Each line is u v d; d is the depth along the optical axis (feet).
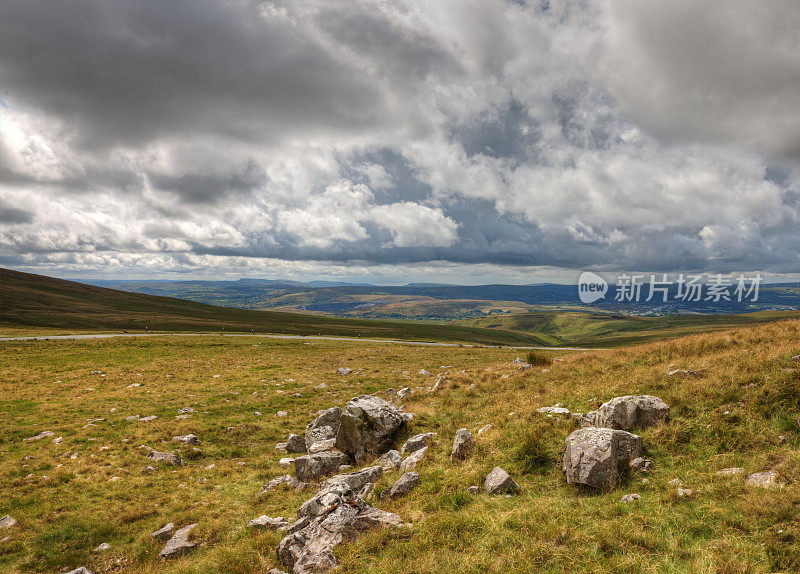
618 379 64.03
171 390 117.91
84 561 39.83
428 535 29.99
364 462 55.31
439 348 257.96
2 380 131.75
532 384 75.97
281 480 54.39
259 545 36.60
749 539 24.58
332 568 28.04
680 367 61.46
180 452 70.03
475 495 36.14
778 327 75.97
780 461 32.37
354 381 130.41
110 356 190.70
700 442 38.09
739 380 46.83
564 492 34.40
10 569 39.01
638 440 38.22
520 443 43.80
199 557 37.73
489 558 26.22
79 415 91.97
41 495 53.47
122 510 49.52
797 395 40.16
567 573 23.99
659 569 23.39
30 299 610.24
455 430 57.72
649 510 29.43
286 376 141.79
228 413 94.27
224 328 510.58
